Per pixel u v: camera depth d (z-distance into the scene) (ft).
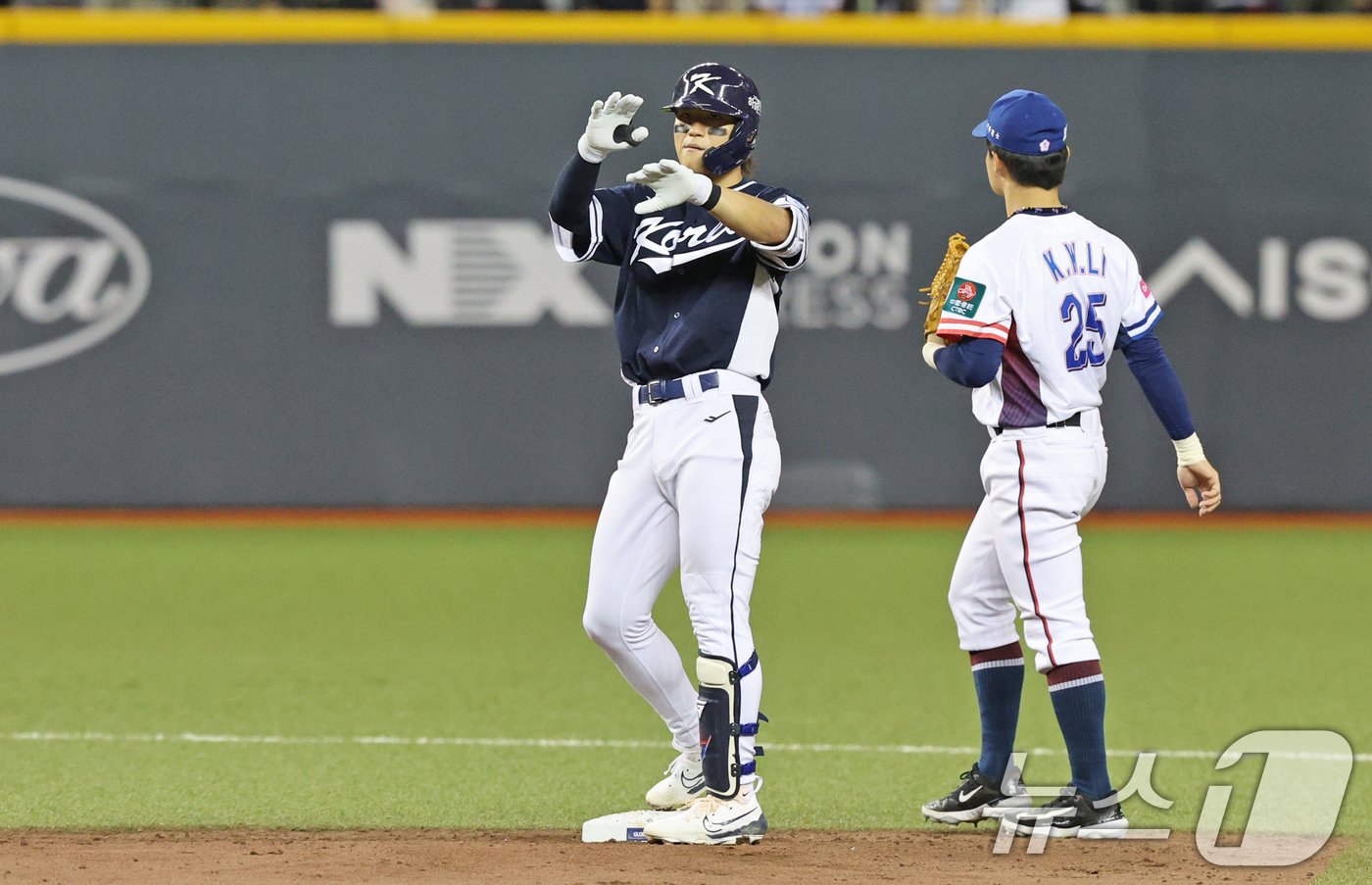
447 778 69.26
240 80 160.56
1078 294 54.80
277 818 61.57
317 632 109.09
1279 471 160.76
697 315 54.19
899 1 167.02
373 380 162.09
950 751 75.61
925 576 133.49
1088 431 55.77
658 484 55.26
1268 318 159.84
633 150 158.51
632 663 56.90
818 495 161.48
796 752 75.41
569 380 161.79
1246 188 159.43
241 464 162.61
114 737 77.71
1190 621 114.21
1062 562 55.57
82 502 162.40
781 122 159.94
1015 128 55.72
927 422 160.97
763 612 118.01
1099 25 158.81
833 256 160.25
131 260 161.07
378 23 160.04
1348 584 130.31
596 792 66.85
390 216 161.17
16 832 58.08
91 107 160.45
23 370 161.68
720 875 50.29
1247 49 158.61
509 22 159.74
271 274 161.27
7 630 109.70
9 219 160.76
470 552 145.07
